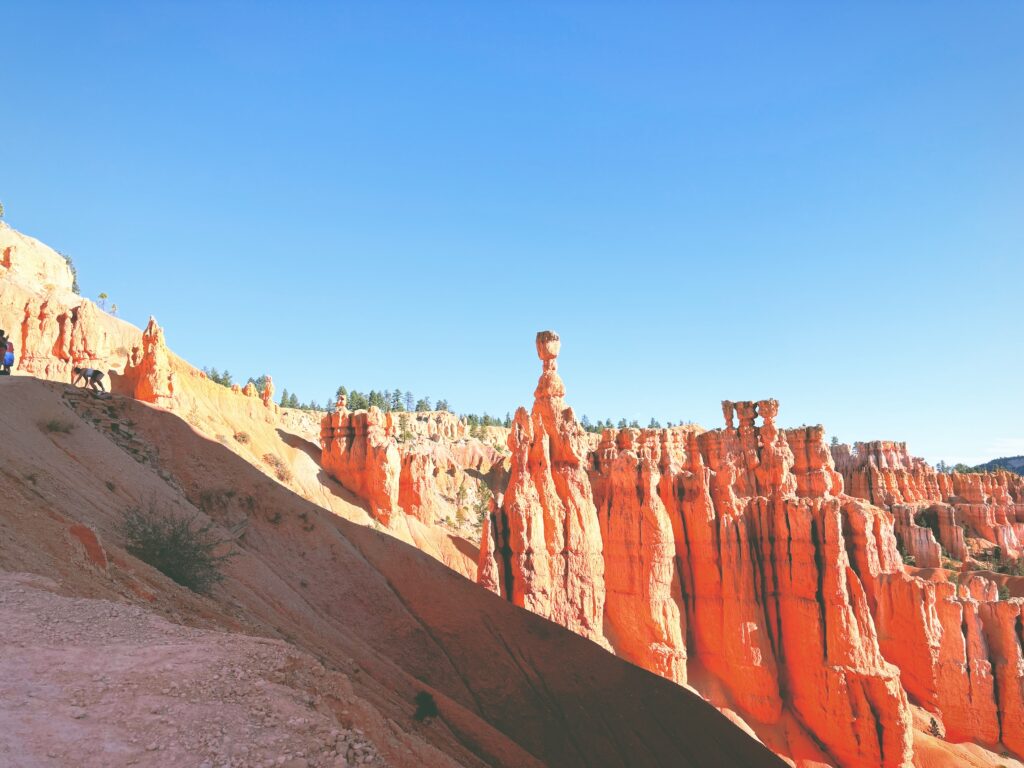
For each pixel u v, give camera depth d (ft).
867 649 188.96
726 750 124.16
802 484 256.73
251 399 262.06
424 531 244.63
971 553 409.69
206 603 70.08
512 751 91.97
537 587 181.78
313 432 422.82
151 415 134.72
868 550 228.63
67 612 40.63
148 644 38.58
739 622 196.75
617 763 115.65
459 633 124.88
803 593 196.54
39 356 195.62
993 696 212.02
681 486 216.74
